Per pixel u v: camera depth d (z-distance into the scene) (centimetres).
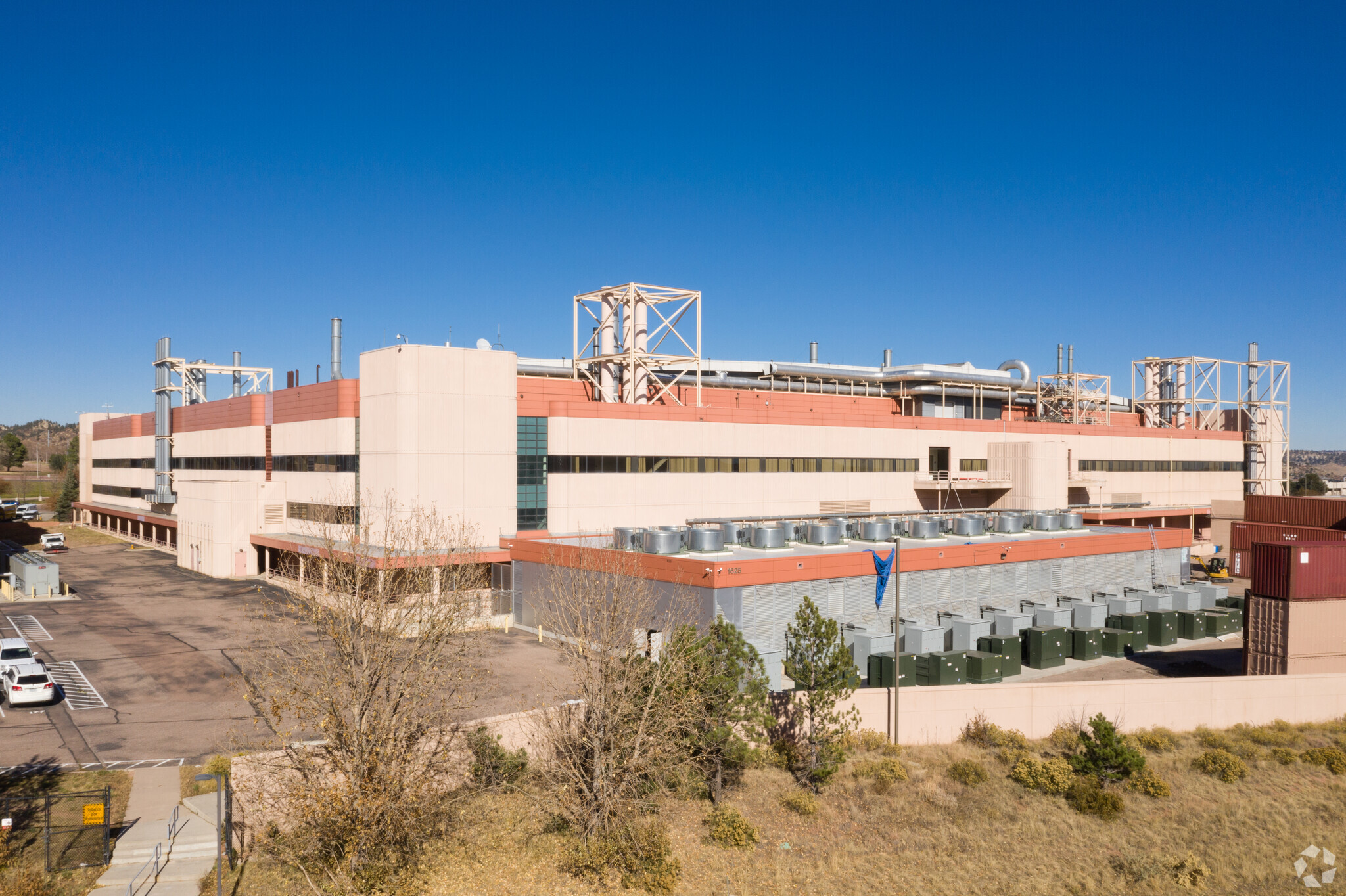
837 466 7206
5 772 2752
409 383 5153
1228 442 10912
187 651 4291
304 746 2480
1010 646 4438
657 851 2575
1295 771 3512
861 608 4466
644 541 4416
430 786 2570
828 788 3192
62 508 12606
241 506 6681
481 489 5384
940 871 2698
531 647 4388
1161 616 5266
